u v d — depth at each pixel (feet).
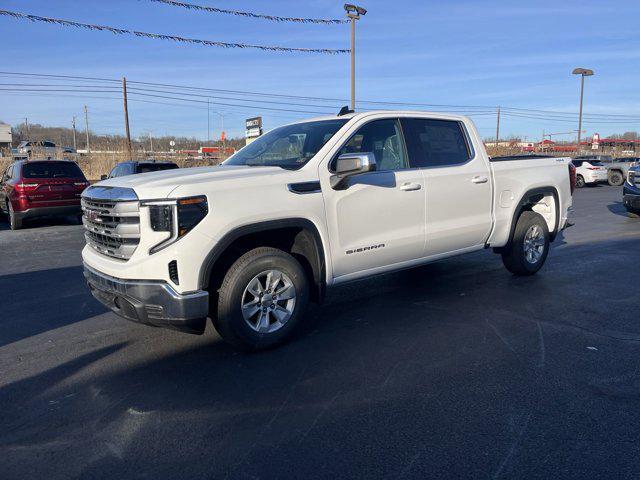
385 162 16.61
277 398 11.59
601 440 9.76
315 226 14.51
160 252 12.39
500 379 12.37
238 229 13.12
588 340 14.82
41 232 38.73
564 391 11.73
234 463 9.23
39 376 12.99
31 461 9.40
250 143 18.74
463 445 9.66
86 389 12.23
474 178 18.74
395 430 10.19
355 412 10.91
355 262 15.71
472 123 19.58
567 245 30.48
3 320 17.48
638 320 16.52
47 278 23.48
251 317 13.96
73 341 15.39
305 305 14.64
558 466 9.00
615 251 28.22
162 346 14.80
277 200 13.73
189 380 12.57
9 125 239.09
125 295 12.76
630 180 43.42
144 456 9.50
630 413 10.74
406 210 16.72
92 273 13.97
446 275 22.79
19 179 39.09
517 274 22.30
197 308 12.58
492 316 17.02
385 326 16.16
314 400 11.47
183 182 12.76
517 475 8.77
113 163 98.48
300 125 17.67
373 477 8.78
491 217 19.57
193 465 9.20
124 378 12.76
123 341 15.29
